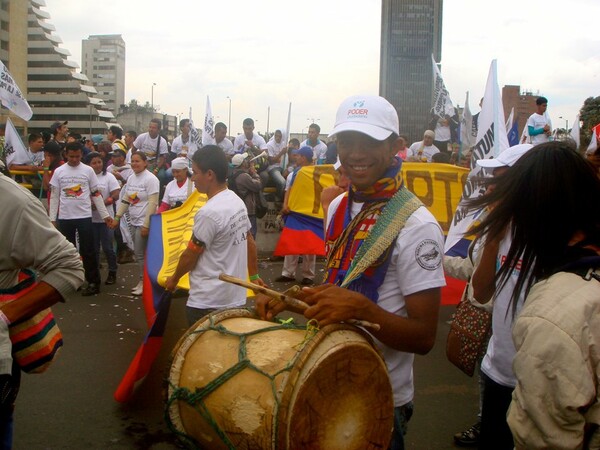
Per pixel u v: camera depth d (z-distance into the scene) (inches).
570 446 70.4
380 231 97.3
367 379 87.7
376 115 98.0
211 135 526.6
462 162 495.8
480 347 136.8
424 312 95.9
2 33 2878.9
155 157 546.0
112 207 394.9
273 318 103.3
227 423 86.5
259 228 484.1
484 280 124.6
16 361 114.3
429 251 96.3
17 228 110.0
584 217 78.7
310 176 380.5
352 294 89.5
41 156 526.0
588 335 70.7
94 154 394.0
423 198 349.1
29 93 4148.6
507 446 126.0
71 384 221.6
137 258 358.9
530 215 80.5
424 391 221.9
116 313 315.3
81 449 175.3
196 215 179.3
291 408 80.1
